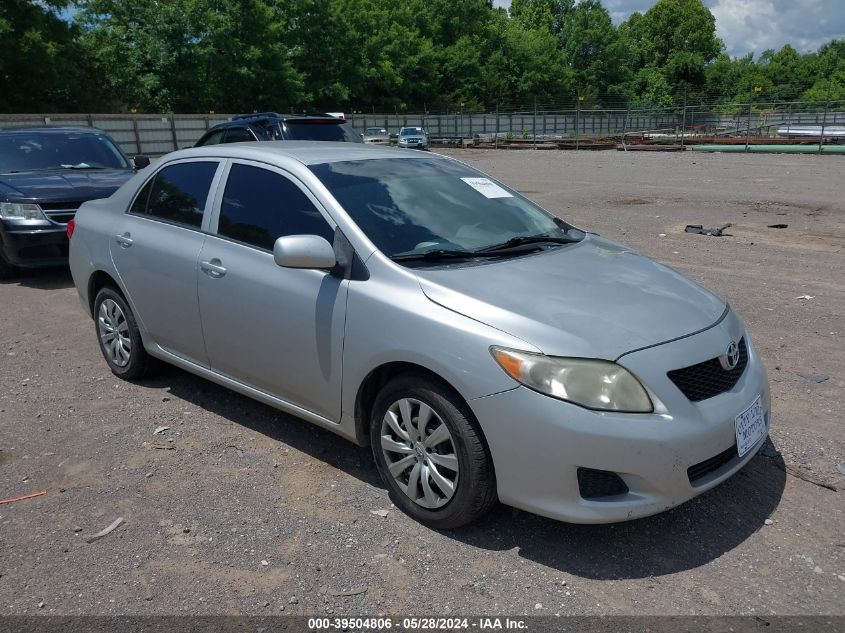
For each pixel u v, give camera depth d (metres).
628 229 11.16
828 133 33.44
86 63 45.66
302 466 3.87
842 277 7.79
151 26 48.03
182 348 4.48
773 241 10.00
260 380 3.98
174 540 3.21
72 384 5.07
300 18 57.47
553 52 81.00
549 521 3.33
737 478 3.66
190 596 2.84
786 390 4.73
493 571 2.97
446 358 3.02
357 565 3.02
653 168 23.94
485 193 4.29
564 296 3.21
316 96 58.09
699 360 3.03
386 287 3.32
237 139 11.30
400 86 65.25
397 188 3.95
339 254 3.53
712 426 2.95
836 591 2.82
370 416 3.57
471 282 3.26
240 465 3.89
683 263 8.61
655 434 2.80
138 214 4.82
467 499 3.08
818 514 3.33
